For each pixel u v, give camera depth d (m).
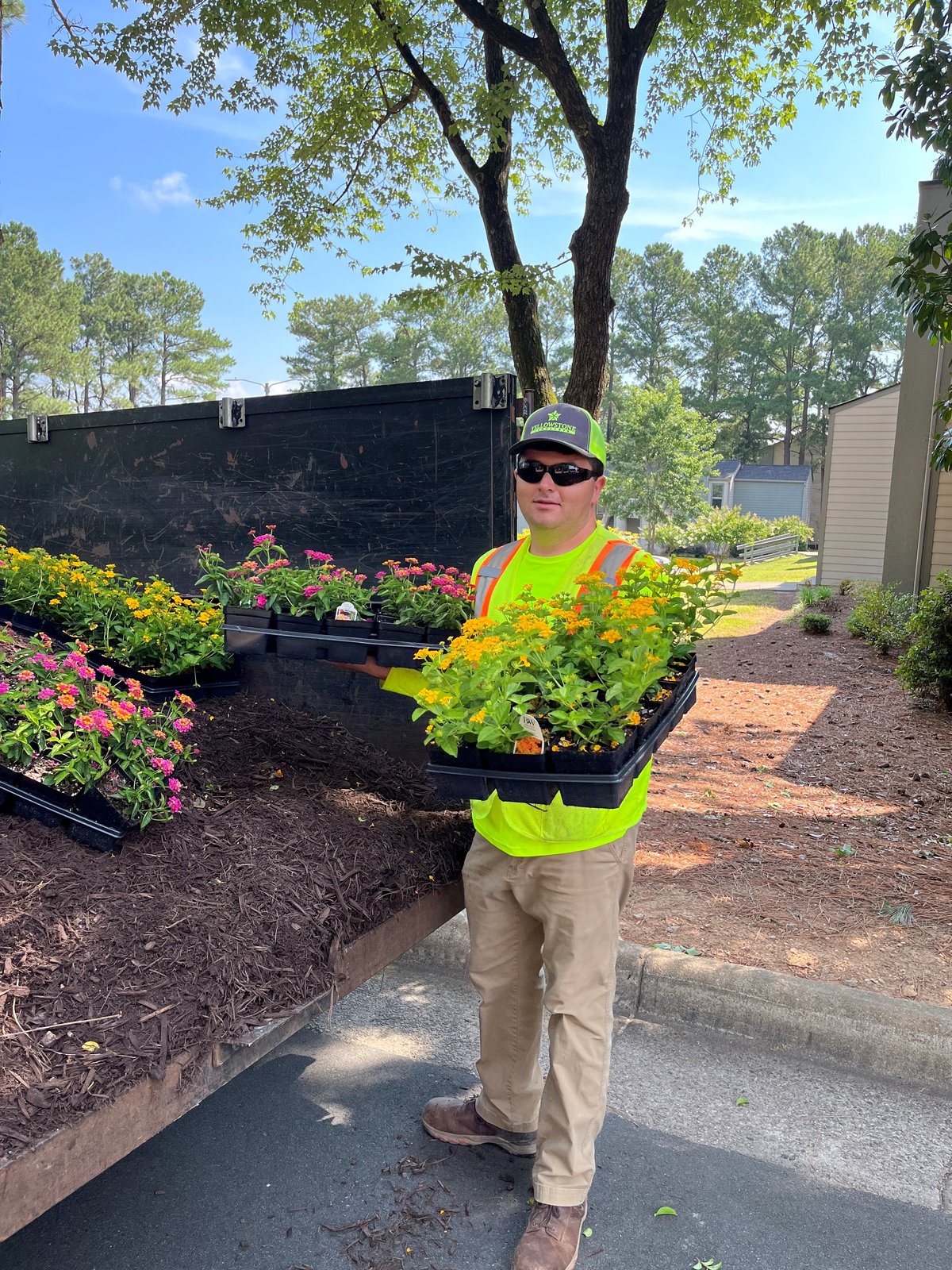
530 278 7.87
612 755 1.85
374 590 3.41
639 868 4.50
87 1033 1.71
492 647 2.02
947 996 3.19
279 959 2.08
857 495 16.75
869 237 79.38
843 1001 3.04
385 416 3.66
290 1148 2.52
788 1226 2.24
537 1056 2.41
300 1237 2.18
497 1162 2.47
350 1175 2.41
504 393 3.34
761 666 10.71
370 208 10.75
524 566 2.47
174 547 4.52
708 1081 2.89
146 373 68.31
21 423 5.17
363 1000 3.39
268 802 2.80
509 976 2.31
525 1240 2.03
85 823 2.27
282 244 10.57
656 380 81.06
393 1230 2.20
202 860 2.36
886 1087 2.86
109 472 4.77
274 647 3.17
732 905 4.03
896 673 8.36
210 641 3.66
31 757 2.46
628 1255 2.14
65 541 5.04
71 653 2.82
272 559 4.02
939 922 3.85
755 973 3.21
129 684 2.90
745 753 6.97
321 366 77.12
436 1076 2.89
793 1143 2.58
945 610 7.98
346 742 3.57
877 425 16.42
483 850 2.28
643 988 3.28
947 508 11.73
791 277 78.19
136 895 2.14
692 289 79.19
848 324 76.94
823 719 8.02
